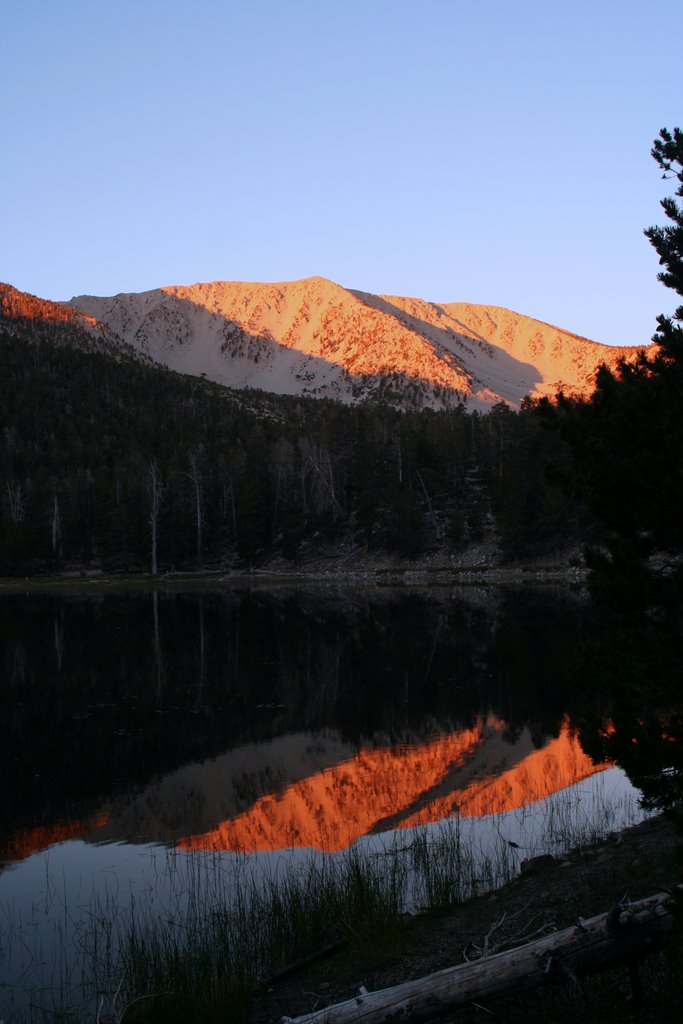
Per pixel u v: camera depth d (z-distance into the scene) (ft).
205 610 186.80
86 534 328.29
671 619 25.73
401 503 284.20
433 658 108.78
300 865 40.01
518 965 21.79
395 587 233.35
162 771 59.72
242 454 351.05
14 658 115.96
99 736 70.79
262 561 312.50
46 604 208.54
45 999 27.81
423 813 47.60
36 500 317.22
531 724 70.54
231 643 129.80
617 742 24.70
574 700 79.66
